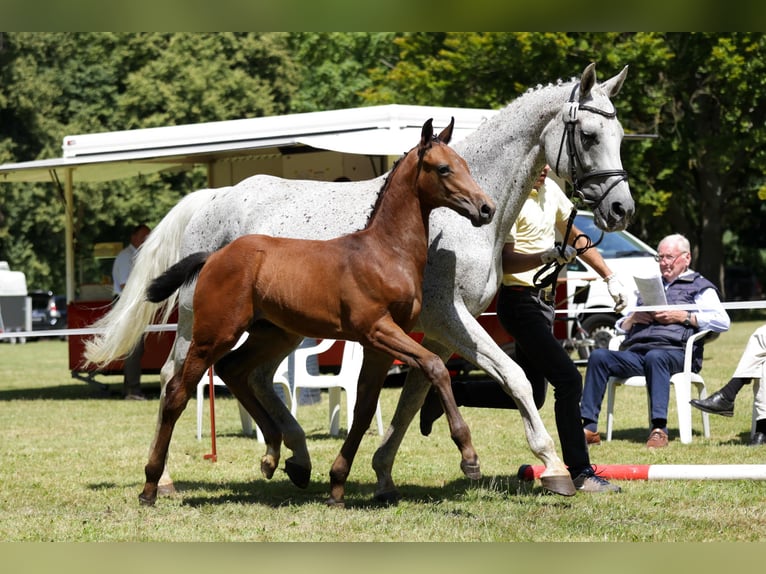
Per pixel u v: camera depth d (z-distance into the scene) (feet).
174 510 30.35
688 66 115.14
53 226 177.68
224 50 183.93
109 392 72.90
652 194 120.16
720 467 32.73
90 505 31.53
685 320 42.68
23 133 179.73
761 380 40.45
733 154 119.96
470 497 31.91
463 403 34.24
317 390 60.64
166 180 172.04
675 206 136.26
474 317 30.48
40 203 176.55
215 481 35.91
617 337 46.11
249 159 72.59
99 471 38.40
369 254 27.94
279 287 28.63
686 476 32.96
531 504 30.53
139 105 176.55
